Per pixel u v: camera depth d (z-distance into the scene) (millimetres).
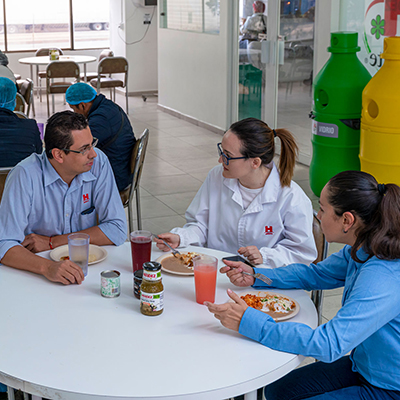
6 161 2834
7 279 1731
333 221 1439
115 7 10156
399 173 3932
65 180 2051
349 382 1582
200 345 1364
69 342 1369
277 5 5742
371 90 3889
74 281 1688
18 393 2123
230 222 2096
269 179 1991
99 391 1181
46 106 9086
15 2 10203
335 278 1689
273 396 1617
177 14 7793
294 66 5645
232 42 6625
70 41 10727
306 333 1341
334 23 4906
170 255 1905
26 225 1988
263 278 1658
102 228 2088
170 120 8047
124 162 3402
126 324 1458
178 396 1176
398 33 4211
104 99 3486
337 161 4441
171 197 4766
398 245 1347
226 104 6867
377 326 1346
